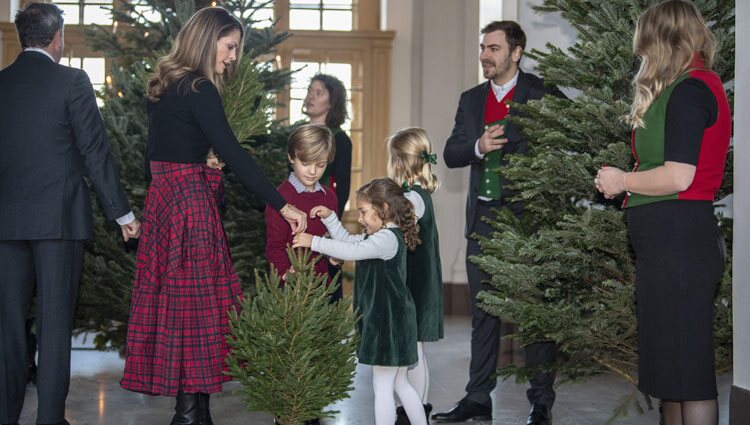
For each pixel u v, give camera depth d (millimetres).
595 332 3264
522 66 5641
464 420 4219
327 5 9852
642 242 2867
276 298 3162
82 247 3688
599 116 3141
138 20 5625
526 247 3199
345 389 3275
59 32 3652
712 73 2852
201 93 3416
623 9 3330
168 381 3375
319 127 3791
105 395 4789
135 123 4934
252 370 3166
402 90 9648
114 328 5359
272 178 5117
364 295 3461
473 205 4254
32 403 4484
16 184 3508
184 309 3418
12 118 3520
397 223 3500
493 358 4250
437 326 3850
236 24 3541
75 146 3619
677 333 2783
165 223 3447
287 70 5688
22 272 3613
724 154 2840
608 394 4918
